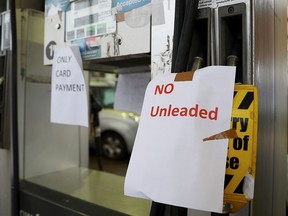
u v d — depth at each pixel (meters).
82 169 1.45
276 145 0.84
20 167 1.23
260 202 0.64
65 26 0.92
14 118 1.05
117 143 3.78
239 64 0.58
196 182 0.47
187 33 0.53
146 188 0.50
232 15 0.56
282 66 0.94
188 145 0.48
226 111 0.47
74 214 0.88
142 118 0.55
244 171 0.47
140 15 0.73
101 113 3.89
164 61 0.66
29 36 1.22
